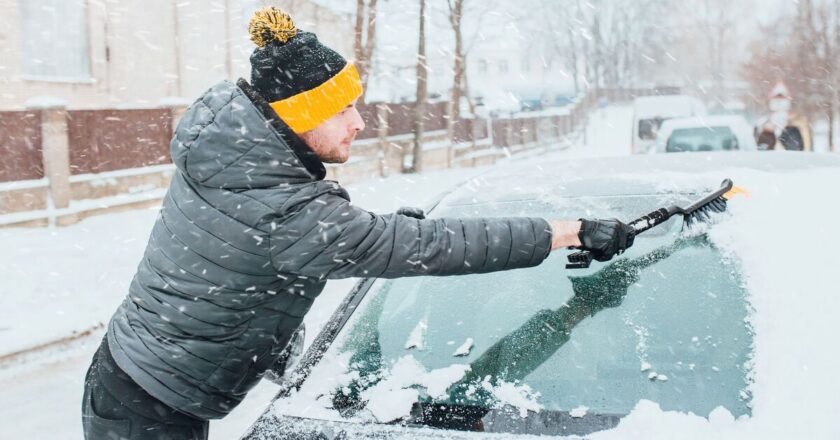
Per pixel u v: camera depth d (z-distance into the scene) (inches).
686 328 75.7
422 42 747.4
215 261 69.9
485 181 108.1
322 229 68.0
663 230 87.8
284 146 68.8
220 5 685.9
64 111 391.5
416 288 91.7
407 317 87.2
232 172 68.2
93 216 408.8
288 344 83.7
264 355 76.7
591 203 93.5
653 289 80.9
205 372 73.8
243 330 73.5
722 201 89.7
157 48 623.8
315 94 69.7
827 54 786.2
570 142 1344.7
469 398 73.9
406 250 69.0
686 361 72.4
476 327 83.4
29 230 372.5
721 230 85.0
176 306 72.2
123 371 74.8
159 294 73.2
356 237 68.4
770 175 95.1
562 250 91.0
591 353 76.3
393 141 719.7
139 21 602.9
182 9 646.5
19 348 205.9
